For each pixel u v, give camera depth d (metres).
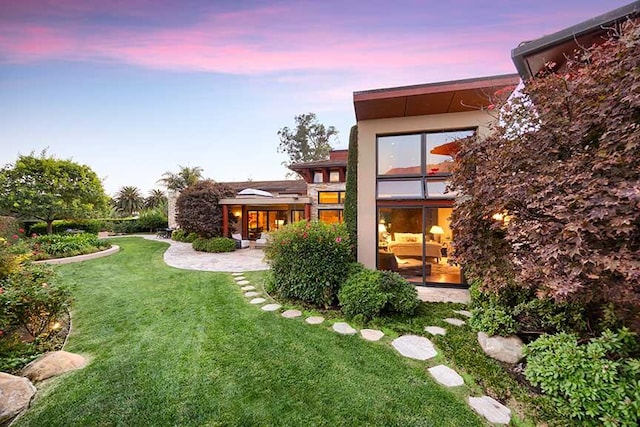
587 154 2.51
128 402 2.57
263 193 15.91
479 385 2.87
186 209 15.43
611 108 2.38
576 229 2.15
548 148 2.85
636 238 2.28
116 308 5.23
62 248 10.35
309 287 5.39
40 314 3.97
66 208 13.97
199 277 7.81
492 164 3.22
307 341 3.86
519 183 2.84
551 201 2.49
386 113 6.90
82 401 2.58
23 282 4.07
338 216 15.60
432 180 6.96
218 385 2.84
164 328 4.30
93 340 3.88
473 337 3.94
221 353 3.51
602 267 2.29
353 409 2.49
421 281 6.98
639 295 2.32
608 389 2.24
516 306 3.78
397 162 7.23
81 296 5.97
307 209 14.49
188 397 2.64
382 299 4.61
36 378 2.88
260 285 6.95
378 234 7.28
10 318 3.59
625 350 2.49
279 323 4.51
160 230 21.88
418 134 7.11
